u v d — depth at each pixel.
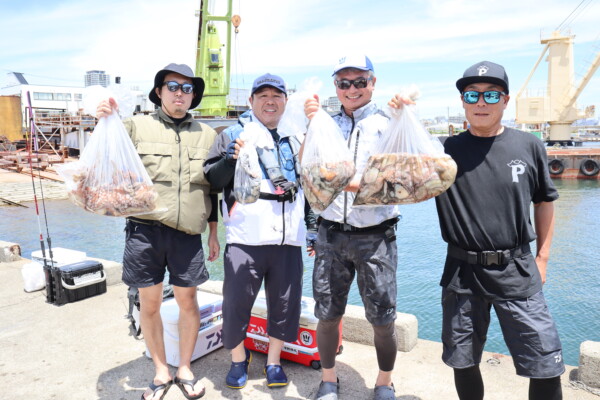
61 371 3.15
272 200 2.70
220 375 3.01
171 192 2.58
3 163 28.16
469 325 2.10
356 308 3.62
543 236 2.14
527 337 1.94
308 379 2.94
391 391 2.60
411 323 3.33
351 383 2.86
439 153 2.05
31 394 2.86
